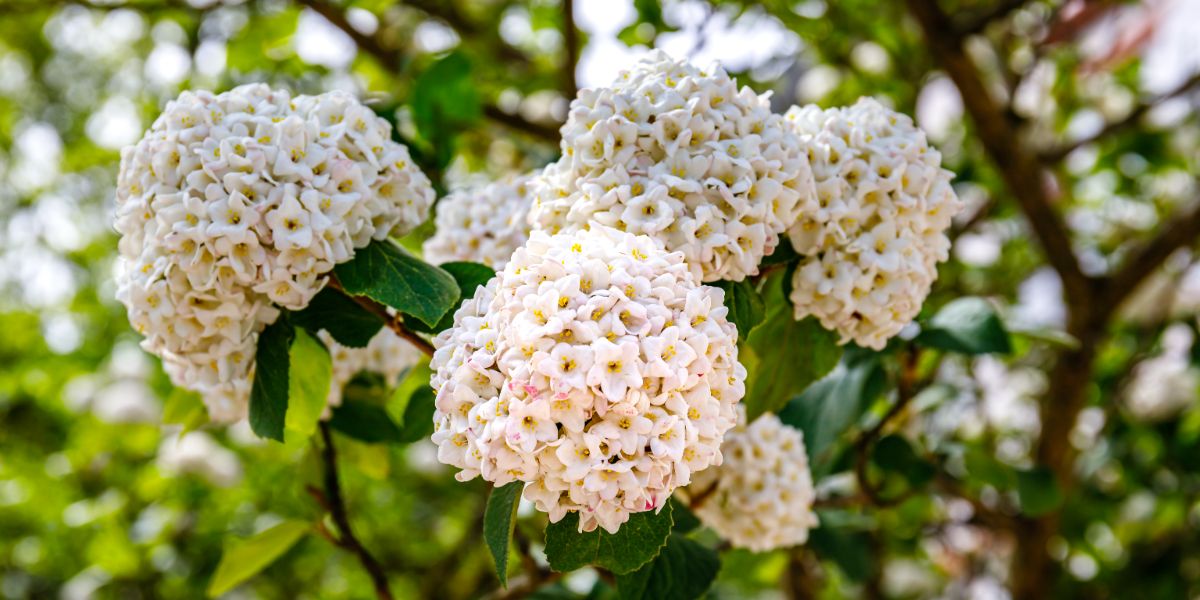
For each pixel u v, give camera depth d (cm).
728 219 58
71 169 175
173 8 111
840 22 109
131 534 128
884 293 60
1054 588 122
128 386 141
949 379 115
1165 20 114
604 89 60
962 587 134
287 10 108
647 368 51
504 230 67
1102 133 116
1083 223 147
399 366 71
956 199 62
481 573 145
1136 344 129
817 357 64
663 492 52
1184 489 126
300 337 63
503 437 51
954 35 97
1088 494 127
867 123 62
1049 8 114
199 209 58
